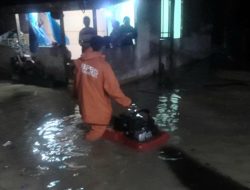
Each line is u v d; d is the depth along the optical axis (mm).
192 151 5422
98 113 5707
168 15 11078
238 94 8648
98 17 12070
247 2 13742
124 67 10008
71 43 12570
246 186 4352
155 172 4801
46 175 4867
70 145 5816
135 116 5676
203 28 12945
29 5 10484
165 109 7582
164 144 5691
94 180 4668
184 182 4512
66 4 9875
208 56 13133
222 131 6223
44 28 12578
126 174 4781
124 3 11453
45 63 10836
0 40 13227
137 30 10320
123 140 5660
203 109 7520
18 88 10281
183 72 11344
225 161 5062
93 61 5492
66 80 10234
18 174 4926
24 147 5859
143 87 9602
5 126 6930
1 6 11172
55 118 7270
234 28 13461
